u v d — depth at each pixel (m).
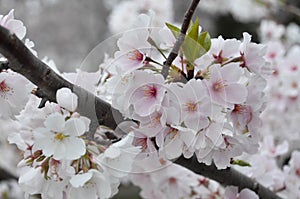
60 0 2.97
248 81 0.68
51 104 0.66
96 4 2.94
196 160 0.73
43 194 0.67
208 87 0.65
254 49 0.68
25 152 0.69
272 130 1.30
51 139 0.64
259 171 0.80
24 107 0.67
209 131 0.65
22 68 0.64
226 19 2.91
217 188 0.83
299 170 0.87
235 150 0.69
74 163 0.65
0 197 1.34
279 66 1.20
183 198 0.84
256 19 2.03
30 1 2.91
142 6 1.09
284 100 1.23
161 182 0.82
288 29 1.64
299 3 2.18
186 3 2.82
